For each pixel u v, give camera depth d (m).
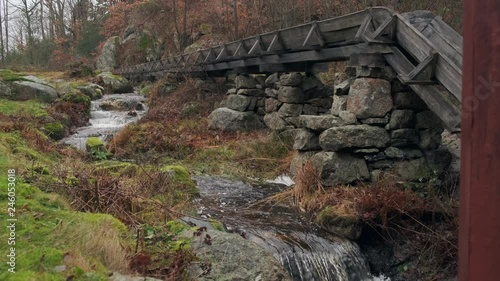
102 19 30.55
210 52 11.77
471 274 1.10
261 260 3.42
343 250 4.52
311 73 8.57
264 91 10.13
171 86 14.66
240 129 9.84
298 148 6.52
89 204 4.32
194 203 5.67
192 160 8.03
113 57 24.62
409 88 5.46
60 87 13.78
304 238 4.61
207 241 3.56
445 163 5.50
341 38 6.30
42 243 3.09
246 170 7.45
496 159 1.03
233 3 16.17
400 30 5.15
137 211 4.51
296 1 13.49
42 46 31.84
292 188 6.17
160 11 21.34
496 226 1.04
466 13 1.10
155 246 3.54
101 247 3.09
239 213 5.32
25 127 7.97
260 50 8.64
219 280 3.17
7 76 12.55
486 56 1.04
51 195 4.16
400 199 4.86
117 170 6.14
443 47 4.95
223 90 12.79
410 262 4.52
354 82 5.62
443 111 4.65
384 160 5.55
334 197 5.25
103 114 13.12
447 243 4.46
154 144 8.60
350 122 5.60
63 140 9.54
